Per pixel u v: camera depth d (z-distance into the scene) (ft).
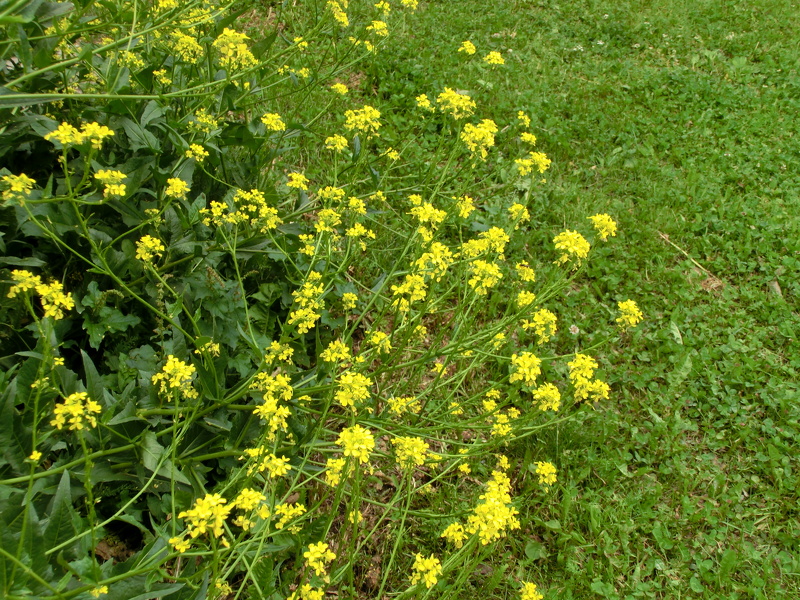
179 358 7.10
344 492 7.14
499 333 8.78
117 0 8.32
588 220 13.71
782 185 16.21
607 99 18.58
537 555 8.16
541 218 13.88
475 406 9.78
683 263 13.57
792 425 10.42
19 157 8.13
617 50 21.68
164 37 9.43
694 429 10.27
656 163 16.17
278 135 11.05
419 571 5.63
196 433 7.18
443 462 8.89
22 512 4.97
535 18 22.47
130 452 6.44
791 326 12.32
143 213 8.06
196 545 6.20
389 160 12.17
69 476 5.53
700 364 11.19
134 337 7.68
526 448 9.30
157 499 6.57
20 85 7.41
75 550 5.13
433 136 15.02
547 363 10.50
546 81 18.44
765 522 9.24
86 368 6.27
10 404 5.49
